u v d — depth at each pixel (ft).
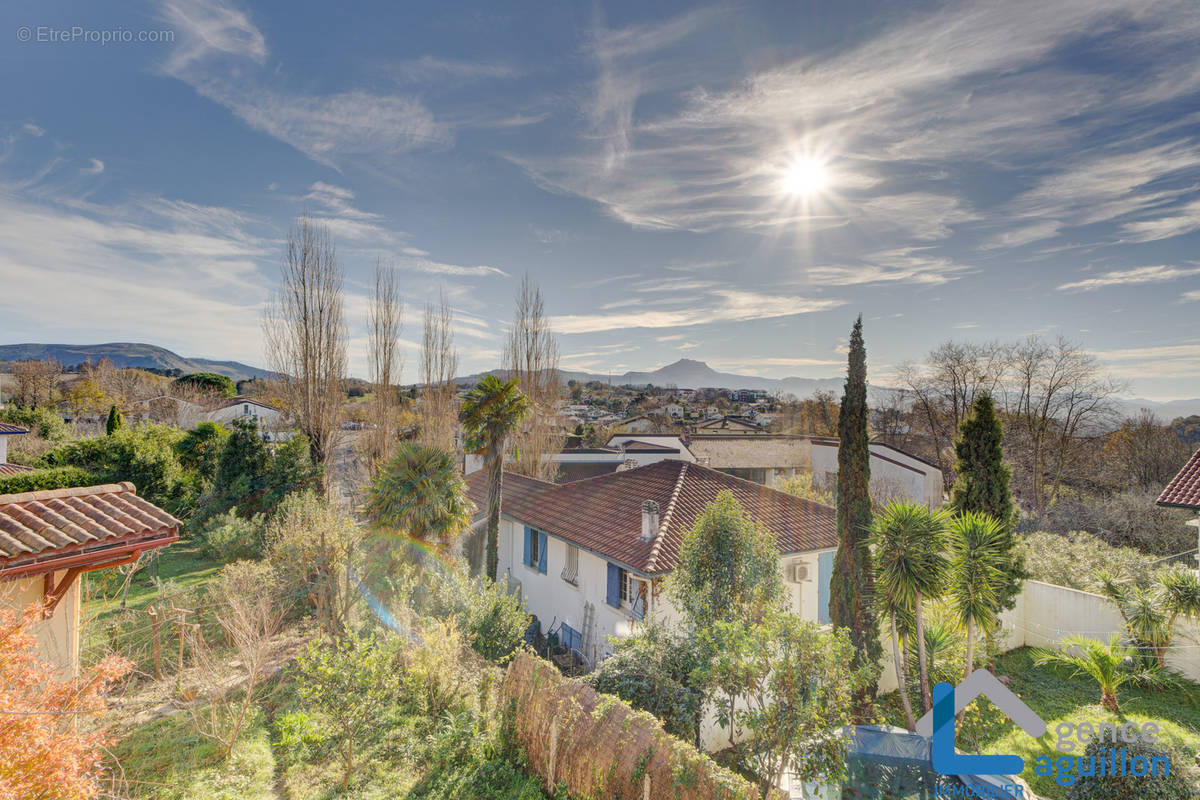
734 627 27.12
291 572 44.21
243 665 33.17
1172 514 68.03
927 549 33.83
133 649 33.63
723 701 28.19
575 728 25.35
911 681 37.83
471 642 37.22
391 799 23.48
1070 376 108.27
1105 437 114.01
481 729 29.17
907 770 29.04
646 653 31.94
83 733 19.21
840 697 24.23
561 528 54.44
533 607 59.93
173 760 23.76
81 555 21.97
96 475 66.80
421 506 51.47
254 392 236.43
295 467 76.89
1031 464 111.75
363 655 28.14
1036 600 48.19
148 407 187.32
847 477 40.93
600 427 205.67
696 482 56.44
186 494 72.38
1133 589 42.78
